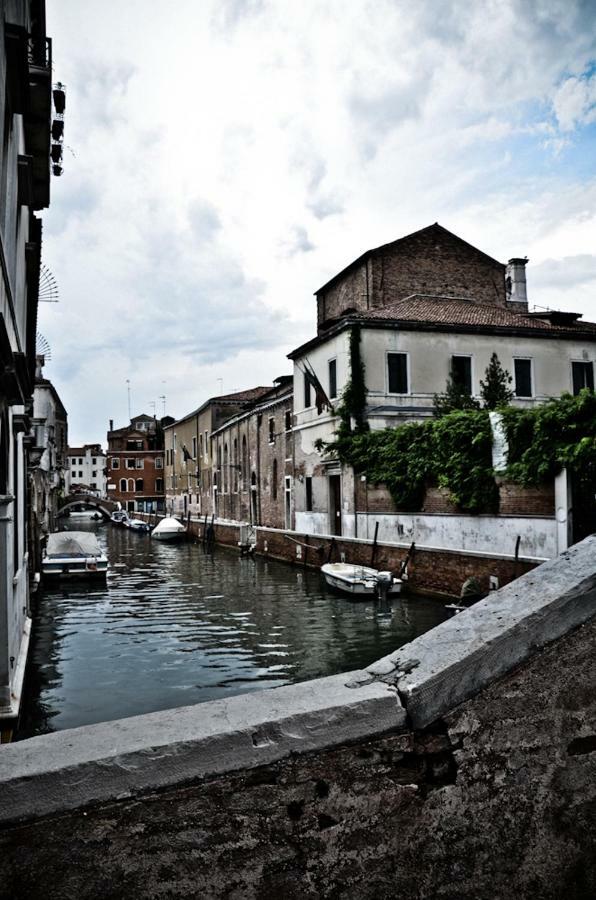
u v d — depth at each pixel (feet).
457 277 97.50
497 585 50.11
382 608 56.39
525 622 7.52
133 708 32.37
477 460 57.88
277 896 6.45
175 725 6.54
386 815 6.85
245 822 6.39
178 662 40.96
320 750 6.66
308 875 6.57
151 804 6.13
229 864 6.32
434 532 63.72
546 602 7.67
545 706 7.50
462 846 7.12
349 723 6.77
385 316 82.07
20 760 6.00
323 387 88.02
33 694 34.63
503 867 7.26
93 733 6.44
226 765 6.36
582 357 87.97
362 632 48.39
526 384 85.81
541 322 90.38
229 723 6.53
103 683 36.50
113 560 109.60
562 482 49.06
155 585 76.59
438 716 7.06
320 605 59.82
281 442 106.63
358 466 77.05
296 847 6.54
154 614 57.52
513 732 7.36
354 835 6.74
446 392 82.23
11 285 23.40
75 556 77.20
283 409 106.42
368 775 6.82
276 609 58.80
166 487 225.76
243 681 36.83
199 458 179.63
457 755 7.14
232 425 141.08
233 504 139.95
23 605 37.81
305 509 94.99
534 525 51.85
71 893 5.88
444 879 7.03
